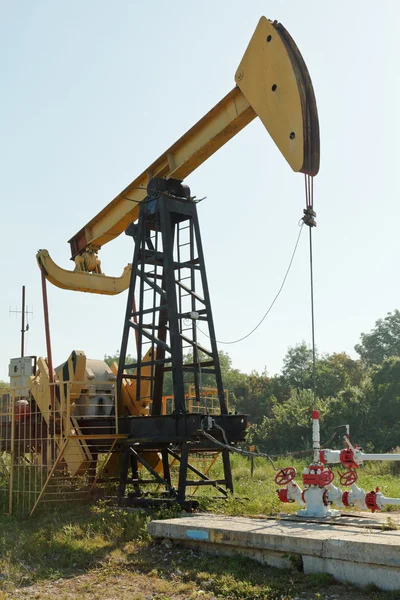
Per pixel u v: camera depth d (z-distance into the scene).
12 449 13.52
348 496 9.23
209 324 13.48
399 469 20.39
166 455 14.65
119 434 13.12
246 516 9.96
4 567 8.63
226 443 11.94
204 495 12.74
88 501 13.38
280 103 11.50
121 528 10.24
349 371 68.56
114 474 14.93
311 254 10.10
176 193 14.16
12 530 11.48
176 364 12.51
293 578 7.31
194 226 14.05
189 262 13.94
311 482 9.29
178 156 13.84
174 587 7.36
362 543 6.99
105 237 16.45
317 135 11.21
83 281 16.27
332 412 38.53
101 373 14.64
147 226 14.68
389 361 41.66
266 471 20.84
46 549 9.60
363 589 6.90
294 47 11.62
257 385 69.88
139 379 13.73
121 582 7.75
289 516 9.55
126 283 16.70
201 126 13.29
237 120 12.64
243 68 12.30
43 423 15.07
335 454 9.37
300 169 10.96
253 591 6.95
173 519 9.62
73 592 7.41
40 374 15.01
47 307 15.39
